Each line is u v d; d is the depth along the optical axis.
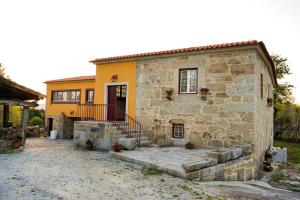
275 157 12.86
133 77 11.52
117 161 7.55
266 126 12.16
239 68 8.75
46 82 18.84
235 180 7.25
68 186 5.07
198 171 5.96
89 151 9.55
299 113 22.20
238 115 8.69
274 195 5.46
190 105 9.81
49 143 13.26
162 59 10.68
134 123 11.28
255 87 8.50
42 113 26.53
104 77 12.57
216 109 9.16
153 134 10.77
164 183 5.37
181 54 10.05
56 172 6.16
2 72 24.34
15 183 5.19
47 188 4.91
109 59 12.08
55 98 18.62
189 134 9.77
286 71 22.06
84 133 10.52
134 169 6.56
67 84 17.67
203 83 9.53
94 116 12.96
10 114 20.38
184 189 5.00
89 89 16.27
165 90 10.52
